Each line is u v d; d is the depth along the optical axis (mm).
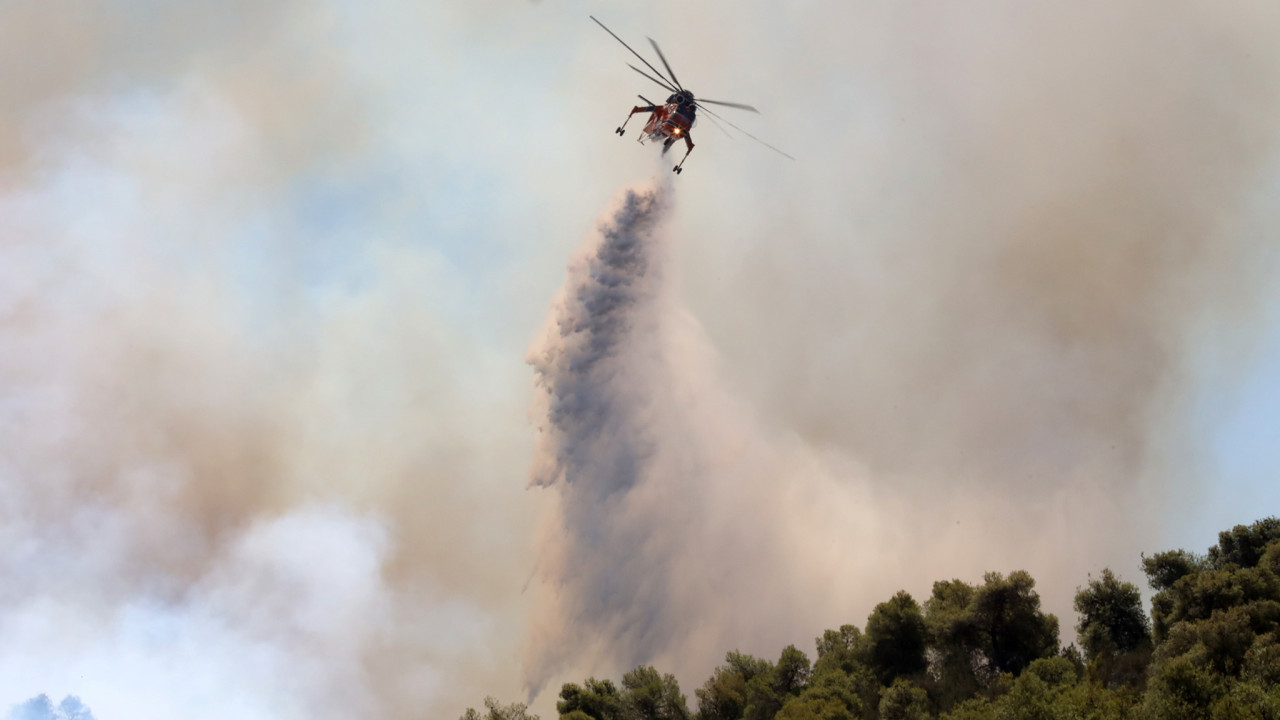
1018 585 56125
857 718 51281
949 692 53062
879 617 58375
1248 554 55219
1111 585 55812
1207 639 44719
